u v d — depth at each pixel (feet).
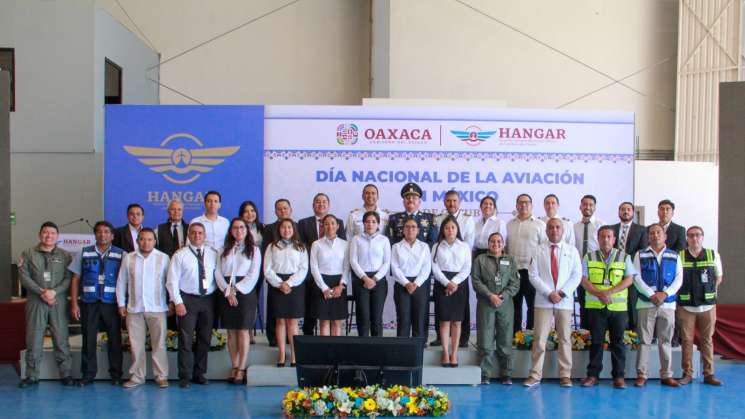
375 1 46.32
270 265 22.76
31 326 22.88
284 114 28.40
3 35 35.99
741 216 27.96
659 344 23.25
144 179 28.22
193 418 18.98
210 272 22.65
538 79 46.57
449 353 23.21
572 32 46.68
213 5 48.08
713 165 41.55
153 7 47.75
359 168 28.43
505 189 28.63
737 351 27.04
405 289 22.75
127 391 22.07
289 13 48.52
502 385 22.97
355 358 19.24
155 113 28.25
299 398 18.57
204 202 26.17
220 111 28.30
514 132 28.71
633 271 22.99
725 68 44.34
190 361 22.56
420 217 24.23
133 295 22.66
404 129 28.53
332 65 48.75
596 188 28.89
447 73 46.11
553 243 22.82
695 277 23.29
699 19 45.06
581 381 23.07
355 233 24.80
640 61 46.91
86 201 36.37
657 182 40.96
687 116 45.52
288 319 22.82
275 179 28.35
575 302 27.17
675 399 21.33
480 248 24.68
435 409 18.90
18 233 36.06
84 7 36.17
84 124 36.14
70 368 23.15
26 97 36.09
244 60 48.26
